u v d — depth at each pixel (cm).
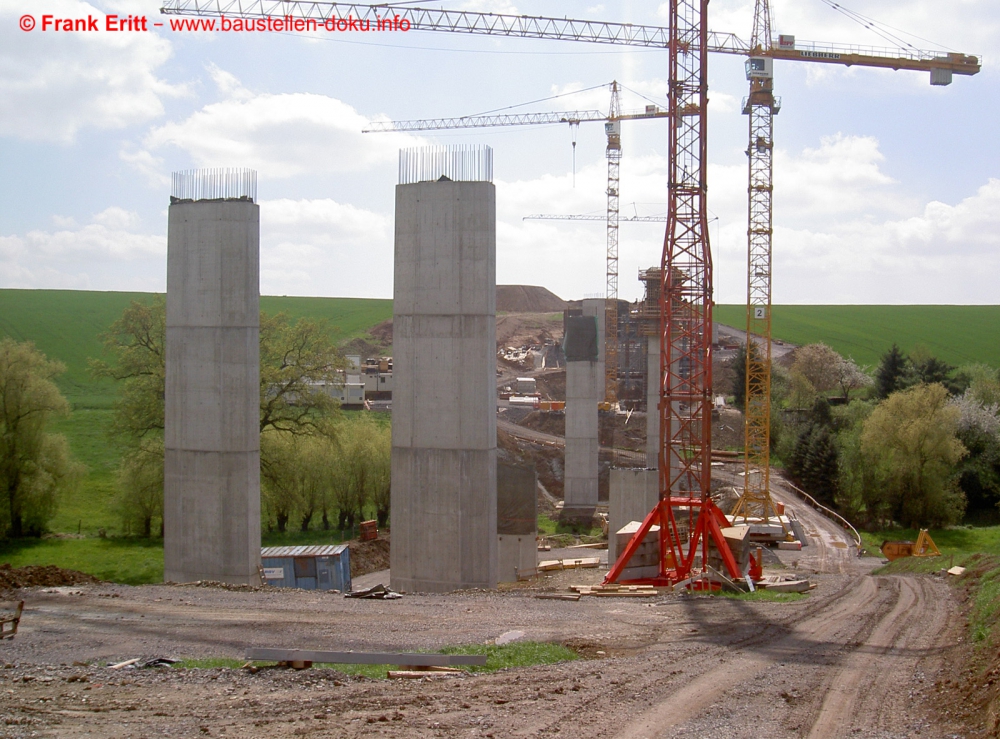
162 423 5450
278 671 1655
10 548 5222
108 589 2745
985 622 2083
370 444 6325
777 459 9644
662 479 3997
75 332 14850
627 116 12825
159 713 1377
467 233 3691
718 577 3450
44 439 5631
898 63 7812
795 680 1727
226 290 3831
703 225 4000
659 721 1421
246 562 3850
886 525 7294
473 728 1332
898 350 10506
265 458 5666
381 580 5006
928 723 1445
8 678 1625
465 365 3716
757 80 7138
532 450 9656
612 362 12712
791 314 19875
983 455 8031
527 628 2227
